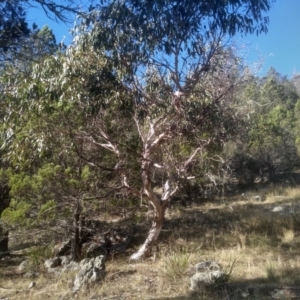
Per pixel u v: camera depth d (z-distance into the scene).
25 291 9.00
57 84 9.72
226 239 12.40
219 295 7.73
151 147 10.84
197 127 10.66
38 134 10.57
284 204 17.78
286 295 7.45
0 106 10.43
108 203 11.55
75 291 8.45
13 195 10.95
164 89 10.17
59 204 11.06
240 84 11.24
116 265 10.59
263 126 23.75
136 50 7.91
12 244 13.95
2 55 6.15
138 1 6.93
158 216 11.36
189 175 11.95
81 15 6.68
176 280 8.81
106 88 9.35
